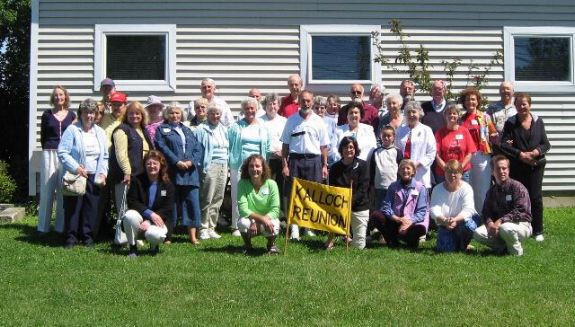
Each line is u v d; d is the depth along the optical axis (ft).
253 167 29.04
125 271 25.70
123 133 30.35
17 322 20.29
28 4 67.97
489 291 23.70
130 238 28.43
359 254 29.12
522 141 33.83
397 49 43.60
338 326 20.20
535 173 33.81
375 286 24.03
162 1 42.78
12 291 23.31
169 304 22.06
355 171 30.66
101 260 27.50
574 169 44.39
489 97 44.16
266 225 28.53
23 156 63.62
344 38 43.52
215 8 42.96
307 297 22.71
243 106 33.96
